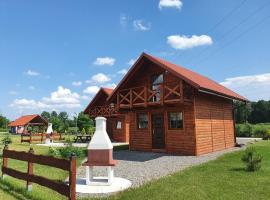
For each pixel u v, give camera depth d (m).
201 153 16.16
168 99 17.02
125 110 19.03
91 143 9.06
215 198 7.12
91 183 8.95
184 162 13.16
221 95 17.58
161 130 17.56
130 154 16.72
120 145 24.19
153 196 7.38
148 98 16.75
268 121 63.47
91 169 9.18
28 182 7.96
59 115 132.25
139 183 9.12
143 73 18.75
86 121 48.66
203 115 17.03
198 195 7.37
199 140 16.16
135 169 11.71
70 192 6.42
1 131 80.94
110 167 8.95
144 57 17.20
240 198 7.11
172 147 16.77
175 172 10.61
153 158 14.83
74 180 6.48
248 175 9.57
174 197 7.25
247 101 22.80
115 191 8.25
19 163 13.87
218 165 11.65
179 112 16.83
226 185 8.29
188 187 8.13
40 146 25.12
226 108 20.97
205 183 8.57
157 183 8.71
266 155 14.26
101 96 31.69
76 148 16.33
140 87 17.23
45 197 7.42
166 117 17.22
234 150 18.02
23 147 23.95
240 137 33.84
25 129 59.06
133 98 18.62
